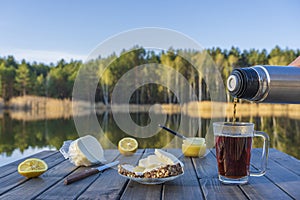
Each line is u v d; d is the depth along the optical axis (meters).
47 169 1.10
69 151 1.18
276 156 1.35
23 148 3.88
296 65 0.80
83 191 0.86
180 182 0.93
